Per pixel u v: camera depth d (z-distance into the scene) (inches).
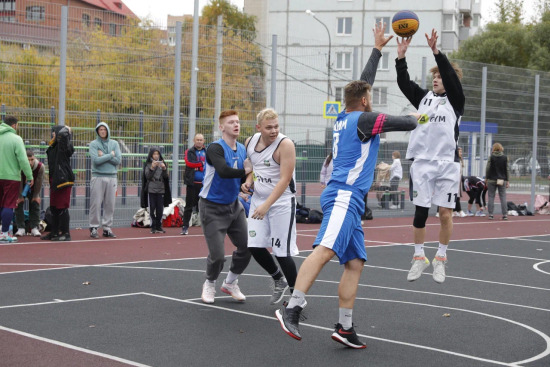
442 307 317.7
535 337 264.7
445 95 304.3
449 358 233.8
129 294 331.3
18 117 584.1
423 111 307.3
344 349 242.8
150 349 237.0
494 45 1891.0
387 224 738.2
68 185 527.5
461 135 879.1
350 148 239.5
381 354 237.3
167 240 550.9
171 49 649.6
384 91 870.4
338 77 757.3
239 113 683.4
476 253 519.2
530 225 768.3
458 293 353.7
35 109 590.6
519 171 922.7
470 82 880.3
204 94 666.8
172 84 649.6
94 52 610.9
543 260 489.4
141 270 402.6
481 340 259.0
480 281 392.8
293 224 298.4
